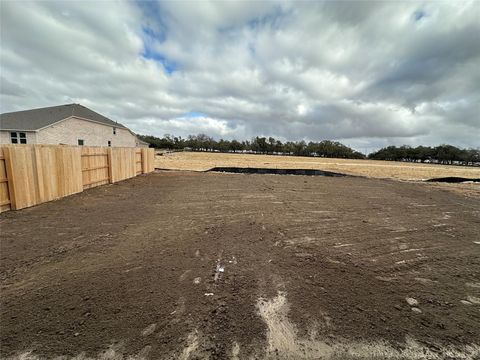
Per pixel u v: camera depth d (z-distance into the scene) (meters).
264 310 2.22
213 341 1.82
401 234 4.73
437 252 3.87
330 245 4.03
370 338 1.90
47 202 6.52
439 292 2.66
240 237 4.29
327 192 9.73
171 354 1.69
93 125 25.62
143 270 2.96
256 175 15.86
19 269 2.93
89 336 1.83
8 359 1.62
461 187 12.95
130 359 1.64
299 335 1.91
